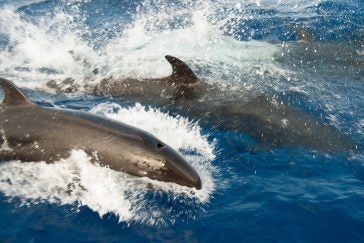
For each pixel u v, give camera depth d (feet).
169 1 65.16
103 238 21.79
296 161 27.73
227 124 31.45
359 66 42.16
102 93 36.73
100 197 24.12
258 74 39.04
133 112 33.27
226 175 26.50
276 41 49.93
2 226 22.40
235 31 53.21
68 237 21.84
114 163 24.97
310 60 43.47
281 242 21.57
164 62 41.47
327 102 34.32
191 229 22.30
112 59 43.14
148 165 24.41
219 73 38.78
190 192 24.18
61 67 42.27
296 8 61.77
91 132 25.70
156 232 22.12
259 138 29.96
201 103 33.78
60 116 26.76
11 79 39.99
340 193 24.90
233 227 22.45
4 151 26.89
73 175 25.30
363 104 34.35
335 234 22.08
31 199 24.16
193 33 52.37
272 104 33.22
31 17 59.47
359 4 61.93
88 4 65.26
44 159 26.09
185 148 28.96
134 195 24.22
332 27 53.36
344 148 28.73
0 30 54.34
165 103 34.24
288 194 24.85
